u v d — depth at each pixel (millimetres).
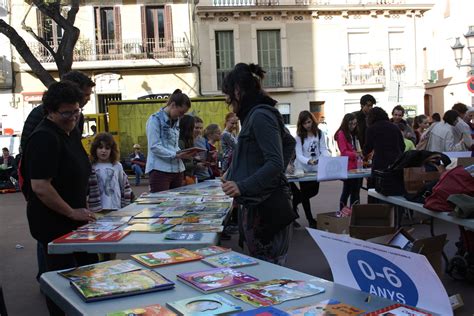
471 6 23250
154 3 22562
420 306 1368
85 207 3201
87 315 1424
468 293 4160
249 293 1569
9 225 8992
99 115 18375
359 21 24172
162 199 4277
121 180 4785
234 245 6199
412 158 4379
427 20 25391
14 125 22250
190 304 1481
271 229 2818
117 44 22516
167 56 22578
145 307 1458
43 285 1800
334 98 24172
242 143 2820
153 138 5062
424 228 6816
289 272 1841
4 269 5664
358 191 7492
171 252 2170
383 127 6367
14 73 22141
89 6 22219
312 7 23531
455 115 7930
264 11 23359
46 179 2832
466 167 4254
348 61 24219
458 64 14547
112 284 1654
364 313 1358
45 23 21969
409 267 1350
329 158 6270
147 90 23047
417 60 24781
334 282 1663
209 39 23281
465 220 3398
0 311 2549
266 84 23703
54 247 2559
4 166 16188
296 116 24016
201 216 3322
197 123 6969
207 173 7023
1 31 13672
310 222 7055
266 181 2637
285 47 23719
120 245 2539
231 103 2885
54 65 21734
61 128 2973
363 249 1482
